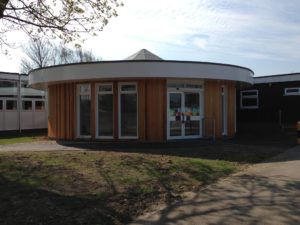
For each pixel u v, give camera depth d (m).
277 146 17.50
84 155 13.00
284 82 32.56
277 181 9.88
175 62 17.97
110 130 19.31
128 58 22.56
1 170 9.95
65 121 20.75
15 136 26.06
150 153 14.30
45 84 21.27
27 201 7.32
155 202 7.98
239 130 27.02
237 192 8.73
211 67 18.75
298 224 6.44
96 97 19.52
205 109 20.16
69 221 6.53
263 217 6.84
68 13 12.76
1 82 30.61
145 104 18.84
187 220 6.74
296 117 31.92
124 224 6.64
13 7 11.78
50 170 10.12
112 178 9.57
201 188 9.28
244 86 23.95
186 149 15.70
